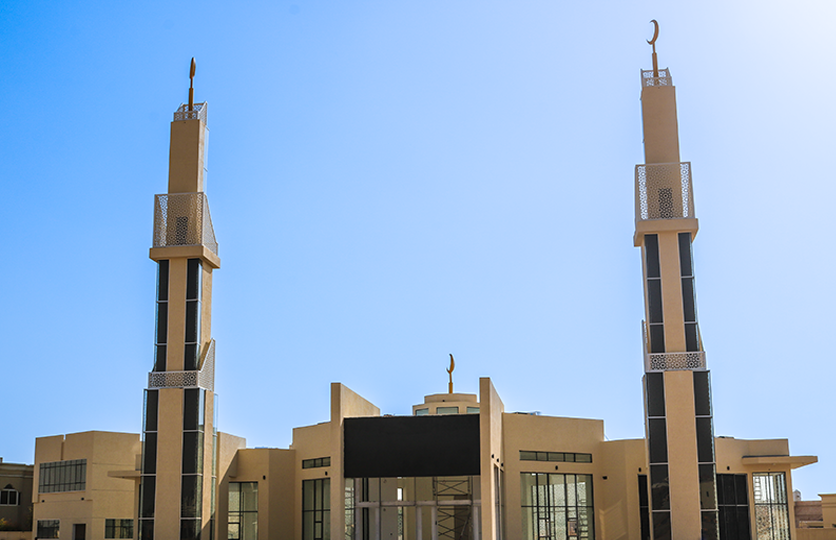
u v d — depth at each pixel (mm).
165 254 48906
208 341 50000
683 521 42719
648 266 46312
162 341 48562
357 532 44094
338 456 43031
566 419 52438
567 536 50438
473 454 43062
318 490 52250
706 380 44312
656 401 44562
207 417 48312
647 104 48125
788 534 50844
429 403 57562
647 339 46000
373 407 51656
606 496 52000
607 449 52594
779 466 51562
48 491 62750
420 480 48281
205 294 49938
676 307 45594
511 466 49375
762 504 51188
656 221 46094
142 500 46625
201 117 51188
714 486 43031
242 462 53812
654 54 49375
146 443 47281
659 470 43688
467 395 58344
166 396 47656
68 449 62312
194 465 46594
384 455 43469
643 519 50531
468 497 46844
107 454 60969
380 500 45656
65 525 60594
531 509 49719
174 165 50375
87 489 59875
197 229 49312
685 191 46719
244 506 53094
